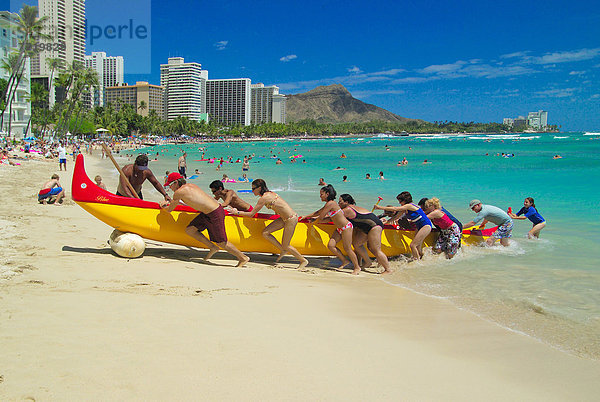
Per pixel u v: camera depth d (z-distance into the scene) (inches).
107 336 139.9
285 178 960.9
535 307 200.4
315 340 151.9
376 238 266.5
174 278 218.8
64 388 107.1
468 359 145.1
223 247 261.7
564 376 135.2
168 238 276.4
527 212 354.6
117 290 189.6
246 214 278.1
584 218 449.1
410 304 202.7
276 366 128.5
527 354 150.8
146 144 3737.7
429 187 764.6
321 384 119.9
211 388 112.7
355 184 826.2
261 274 247.6
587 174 1014.4
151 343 137.2
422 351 149.6
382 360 139.7
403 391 119.9
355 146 4074.8
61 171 1001.5
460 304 204.5
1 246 259.9
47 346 129.4
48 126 3189.0
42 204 458.6
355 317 180.7
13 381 108.7
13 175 816.9
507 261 290.0
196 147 3767.2
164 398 106.0
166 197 277.4
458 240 295.9
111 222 268.4
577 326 177.9
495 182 845.2
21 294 174.2
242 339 146.6
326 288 225.3
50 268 217.6
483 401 117.7
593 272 261.4
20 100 2522.1
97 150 2455.7
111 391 107.4
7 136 1957.4
